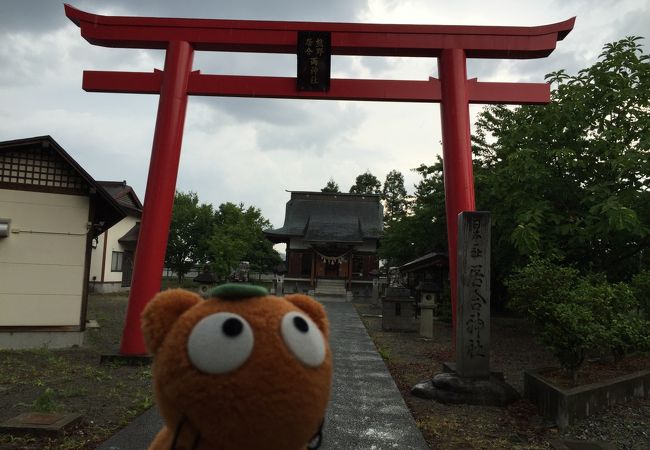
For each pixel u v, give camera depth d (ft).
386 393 22.82
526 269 23.75
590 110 36.70
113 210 35.24
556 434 18.07
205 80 31.81
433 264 54.49
